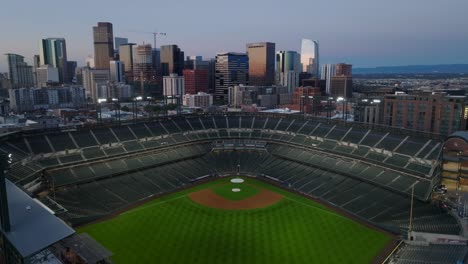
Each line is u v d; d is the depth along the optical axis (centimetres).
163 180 8156
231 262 4800
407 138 7812
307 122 10281
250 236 5619
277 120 10912
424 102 11606
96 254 3138
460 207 5797
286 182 8281
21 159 6719
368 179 7331
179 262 4784
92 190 7075
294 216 6456
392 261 4744
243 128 10806
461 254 4481
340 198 7088
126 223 6062
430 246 5041
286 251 5119
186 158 9362
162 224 6062
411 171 6819
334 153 8456
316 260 4856
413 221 5741
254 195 7612
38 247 2953
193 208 6850
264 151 9975
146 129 9619
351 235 5634
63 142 7850
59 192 6706
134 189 7494
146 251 5084
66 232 3247
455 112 11038
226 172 9162
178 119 10750
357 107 13500
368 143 8231
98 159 7806
